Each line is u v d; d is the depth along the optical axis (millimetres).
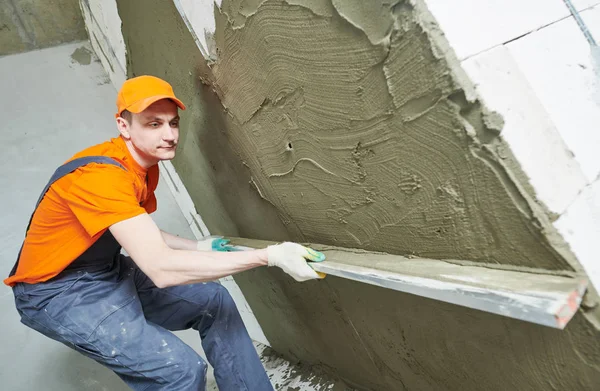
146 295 1482
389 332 1242
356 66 845
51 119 2422
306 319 1666
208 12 1189
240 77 1198
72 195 1111
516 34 778
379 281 909
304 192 1205
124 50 2070
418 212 893
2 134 2309
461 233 829
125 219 1087
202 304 1473
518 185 698
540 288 681
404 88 779
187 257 1065
